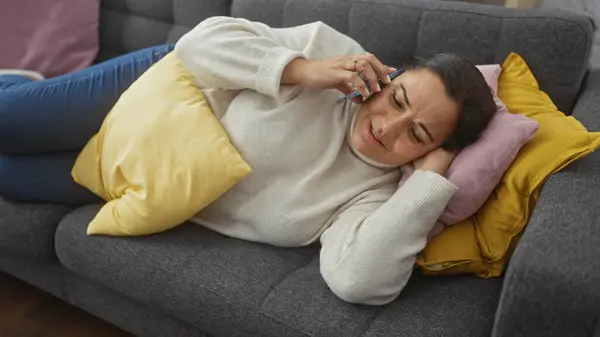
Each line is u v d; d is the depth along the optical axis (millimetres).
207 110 1214
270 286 1076
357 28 1419
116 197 1248
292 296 1050
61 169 1315
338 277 1030
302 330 1002
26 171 1286
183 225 1247
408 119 1062
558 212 877
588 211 876
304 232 1181
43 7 1818
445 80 1063
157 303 1148
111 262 1177
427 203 1042
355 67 1108
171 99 1220
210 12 1663
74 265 1240
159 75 1273
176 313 1137
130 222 1166
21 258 1422
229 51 1181
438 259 1088
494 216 1079
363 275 1008
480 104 1093
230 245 1197
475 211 1107
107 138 1242
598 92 1290
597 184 958
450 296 1051
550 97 1283
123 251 1173
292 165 1183
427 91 1059
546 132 1086
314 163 1197
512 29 1273
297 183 1184
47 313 1553
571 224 843
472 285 1084
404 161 1153
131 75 1393
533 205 1039
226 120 1231
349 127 1209
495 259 1079
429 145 1100
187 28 1741
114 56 1924
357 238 1054
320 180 1191
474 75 1102
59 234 1255
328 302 1034
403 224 1032
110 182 1229
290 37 1287
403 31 1370
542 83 1279
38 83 1312
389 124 1077
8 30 1784
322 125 1201
